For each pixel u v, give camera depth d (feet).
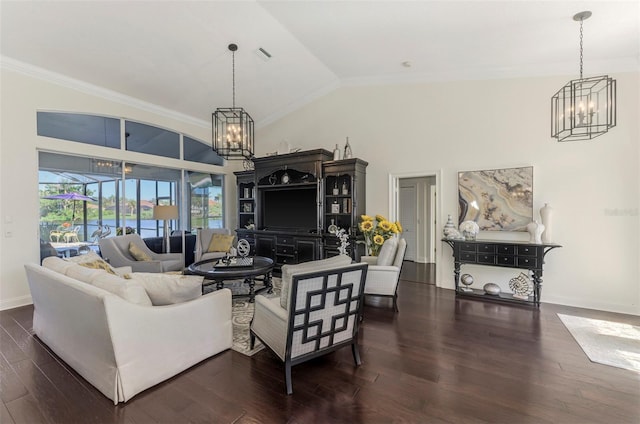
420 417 5.61
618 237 11.50
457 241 13.70
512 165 13.37
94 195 14.92
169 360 6.90
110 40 11.59
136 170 16.74
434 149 15.26
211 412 5.77
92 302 6.07
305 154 17.42
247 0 10.33
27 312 11.36
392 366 7.48
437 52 12.74
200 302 7.61
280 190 19.66
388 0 9.63
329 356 8.02
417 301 12.92
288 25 11.64
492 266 13.62
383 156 16.76
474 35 11.01
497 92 13.69
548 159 12.65
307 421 5.52
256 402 6.07
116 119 15.62
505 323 10.30
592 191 11.89
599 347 8.41
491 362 7.63
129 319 6.15
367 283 11.93
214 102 17.83
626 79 11.34
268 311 7.41
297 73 16.22
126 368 6.11
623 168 11.39
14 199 11.99
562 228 12.41
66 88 13.44
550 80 12.62
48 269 8.14
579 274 12.15
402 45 12.49
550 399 6.11
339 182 17.60
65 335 7.45
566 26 9.80
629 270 11.35
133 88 15.07
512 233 13.43
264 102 18.94
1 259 11.66
